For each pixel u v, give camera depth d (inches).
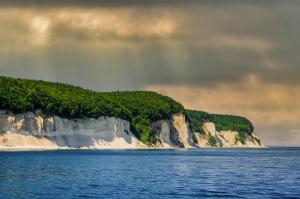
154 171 5226.4
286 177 4667.8
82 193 3208.7
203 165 6555.1
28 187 3447.3
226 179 4389.8
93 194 3171.8
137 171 5167.3
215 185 3848.4
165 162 7022.6
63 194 3142.2
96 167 5590.6
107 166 5816.9
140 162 6840.6
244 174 5017.2
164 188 3580.2
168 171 5265.8
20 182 3745.1
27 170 4805.6
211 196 3179.1
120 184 3791.8
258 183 4035.4
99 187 3550.7
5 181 3786.9
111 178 4269.2
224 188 3631.9
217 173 5118.1
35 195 3080.7
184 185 3814.0
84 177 4288.9
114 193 3243.1
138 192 3324.3
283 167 6382.9
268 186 3794.3
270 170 5708.7
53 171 4800.7
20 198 2960.1
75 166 5615.2
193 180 4247.0
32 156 7460.6
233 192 3388.3
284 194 3294.8
